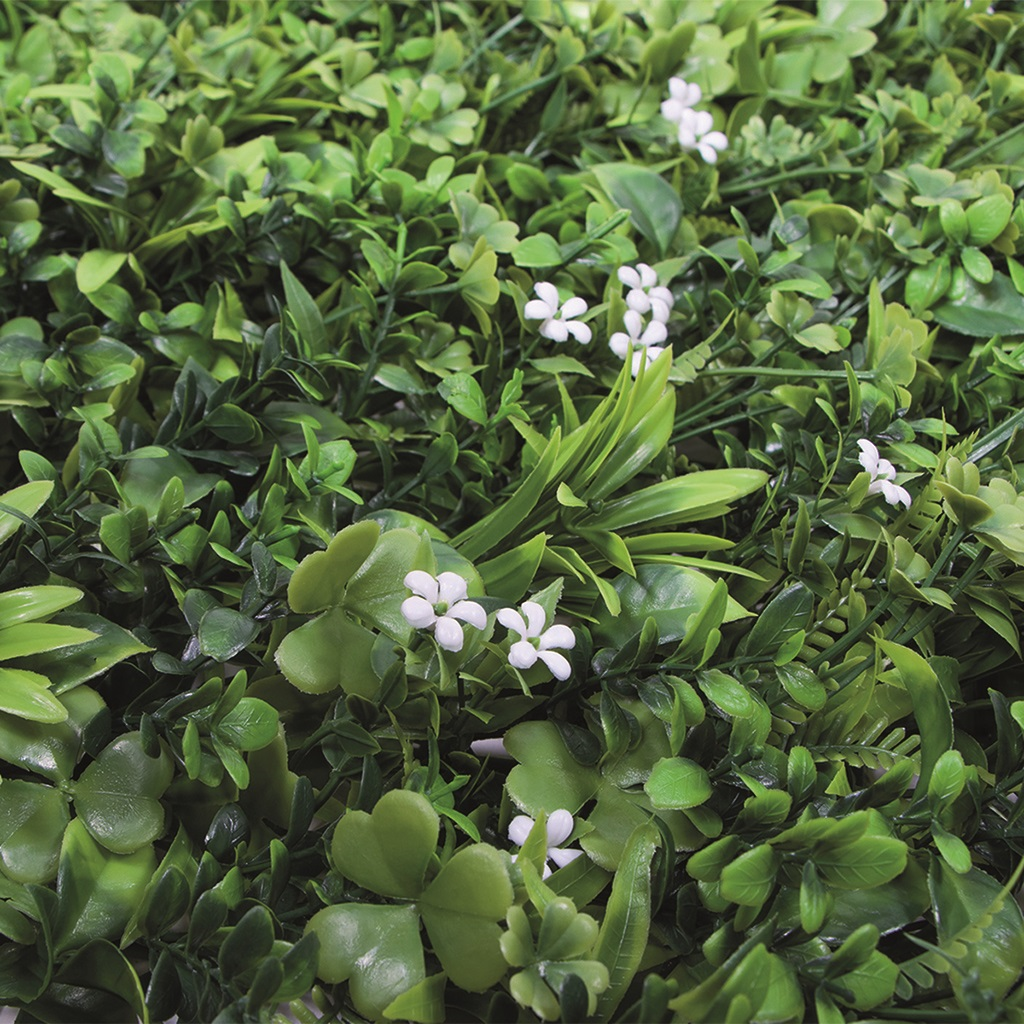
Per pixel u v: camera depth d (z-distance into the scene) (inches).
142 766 19.3
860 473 21.5
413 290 23.5
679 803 18.5
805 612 19.9
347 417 23.8
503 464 24.2
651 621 19.3
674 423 24.0
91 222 24.7
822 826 17.6
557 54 28.1
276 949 17.8
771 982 17.6
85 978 18.4
